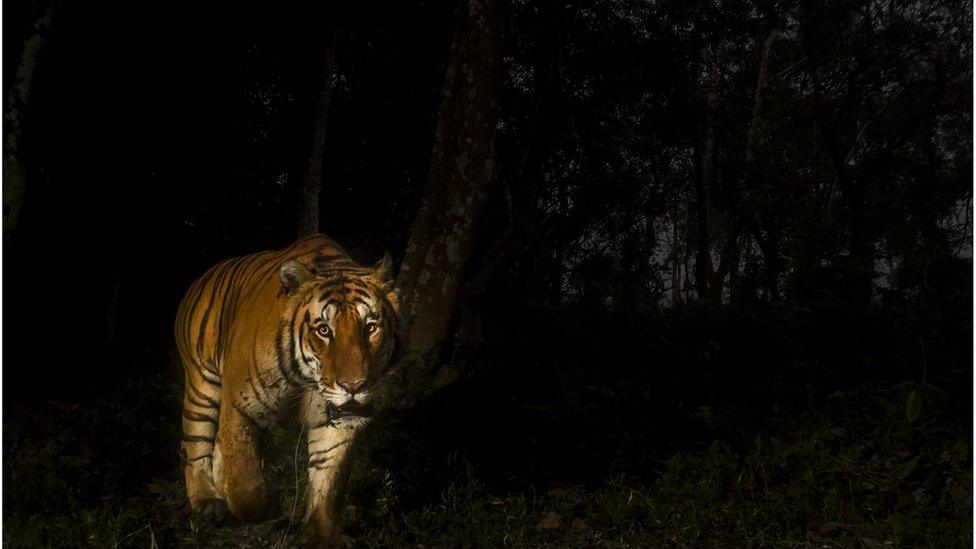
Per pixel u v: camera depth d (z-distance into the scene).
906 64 21.89
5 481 5.27
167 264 13.95
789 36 26.08
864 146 27.80
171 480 5.93
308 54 12.92
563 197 20.64
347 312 4.19
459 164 7.53
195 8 12.89
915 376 7.49
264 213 15.52
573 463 6.03
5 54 7.95
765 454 6.02
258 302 4.50
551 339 8.08
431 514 5.10
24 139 6.54
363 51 16.75
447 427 6.36
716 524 5.02
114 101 12.23
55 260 11.59
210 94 13.78
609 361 7.98
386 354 4.34
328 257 4.62
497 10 7.50
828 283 9.68
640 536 4.98
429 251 7.54
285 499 5.27
